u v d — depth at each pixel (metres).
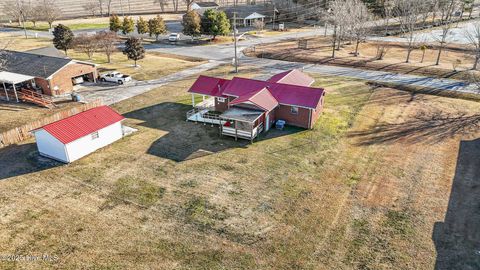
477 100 40.06
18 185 24.97
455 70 50.00
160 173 26.42
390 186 24.69
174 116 36.53
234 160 28.14
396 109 37.88
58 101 41.47
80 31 82.19
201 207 22.61
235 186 24.78
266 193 24.02
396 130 32.97
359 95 42.12
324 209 22.41
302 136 32.00
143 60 59.81
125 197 23.64
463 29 75.62
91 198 23.53
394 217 21.64
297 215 21.89
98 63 57.34
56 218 21.61
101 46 59.72
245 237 20.14
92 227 20.84
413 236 20.12
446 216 21.67
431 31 75.44
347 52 62.59
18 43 70.88
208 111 37.19
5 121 35.56
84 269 17.94
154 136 32.25
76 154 28.30
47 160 28.34
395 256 18.80
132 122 35.19
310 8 91.38
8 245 19.44
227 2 125.75
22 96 41.09
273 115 34.09
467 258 18.58
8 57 47.31
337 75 50.41
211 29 72.62
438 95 41.88
